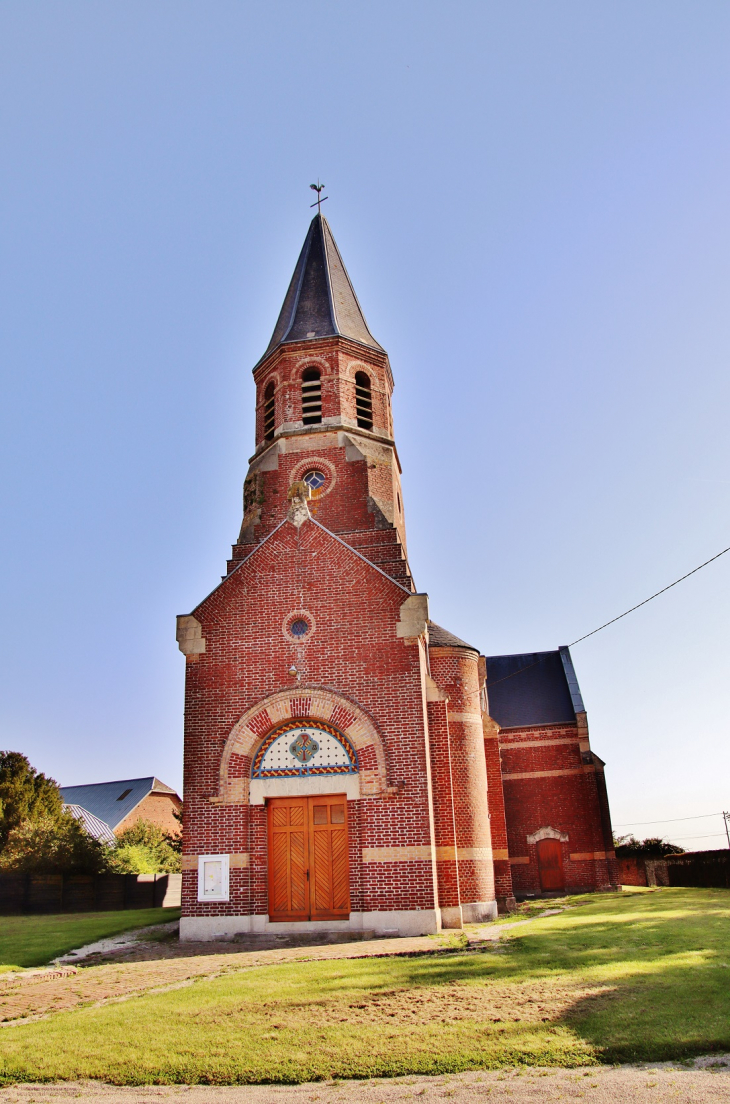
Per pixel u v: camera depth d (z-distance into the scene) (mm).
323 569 21406
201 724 20750
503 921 21906
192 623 21578
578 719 36562
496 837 25891
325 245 31672
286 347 28219
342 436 26766
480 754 24438
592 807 35312
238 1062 8656
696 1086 7371
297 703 20469
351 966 13578
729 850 31250
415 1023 9656
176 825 65062
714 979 10828
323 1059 8625
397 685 20062
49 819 38031
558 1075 7910
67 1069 8656
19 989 13086
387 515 26484
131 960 16250
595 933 16391
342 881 19469
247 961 15000
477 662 25547
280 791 19969
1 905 29625
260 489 26734
